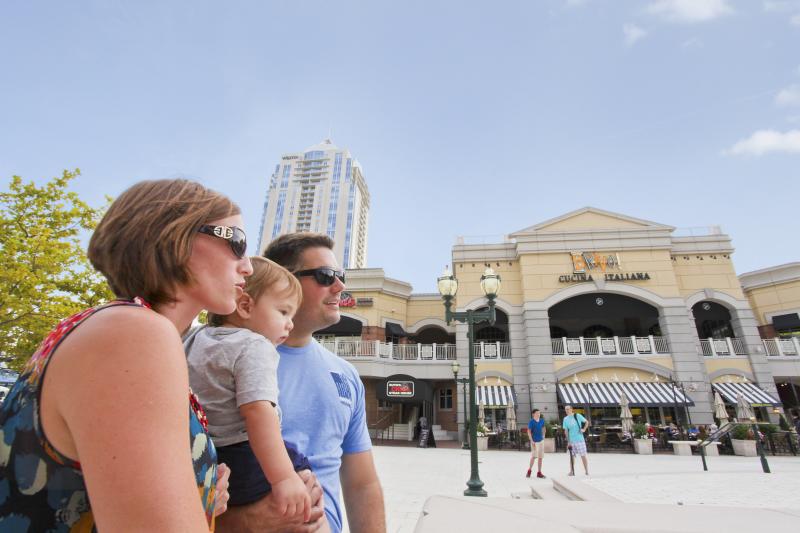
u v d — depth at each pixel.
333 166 133.38
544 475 12.13
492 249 27.33
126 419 0.68
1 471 0.76
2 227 11.66
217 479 1.21
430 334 31.00
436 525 2.84
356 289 29.17
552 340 25.09
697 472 10.84
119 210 1.06
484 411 24.06
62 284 11.90
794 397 25.09
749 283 26.62
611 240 25.89
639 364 23.31
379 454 17.94
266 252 2.51
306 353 2.28
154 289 1.01
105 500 0.65
